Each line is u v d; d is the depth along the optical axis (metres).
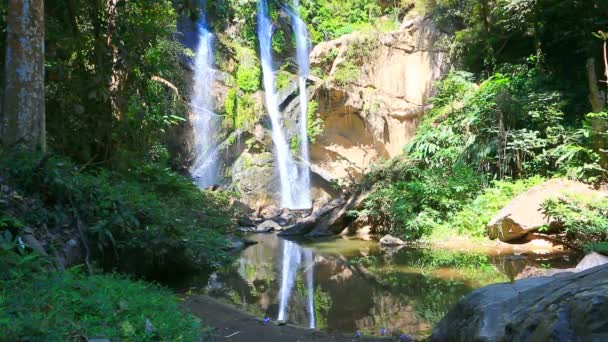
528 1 13.77
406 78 19.45
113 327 3.42
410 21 19.52
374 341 4.59
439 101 15.91
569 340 2.20
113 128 10.03
